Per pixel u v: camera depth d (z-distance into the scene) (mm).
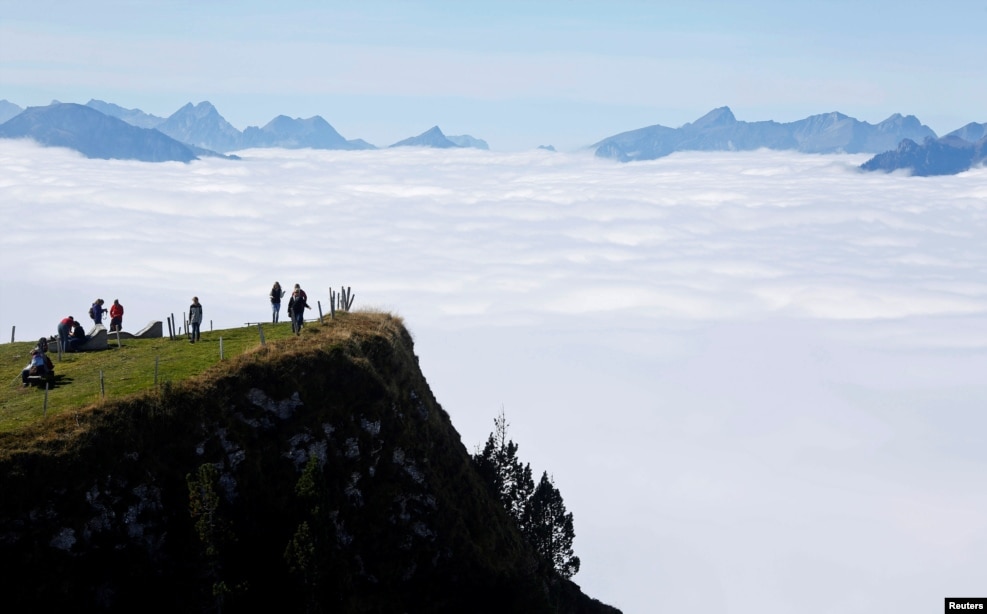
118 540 41219
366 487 50906
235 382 48906
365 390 53344
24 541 38969
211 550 41906
